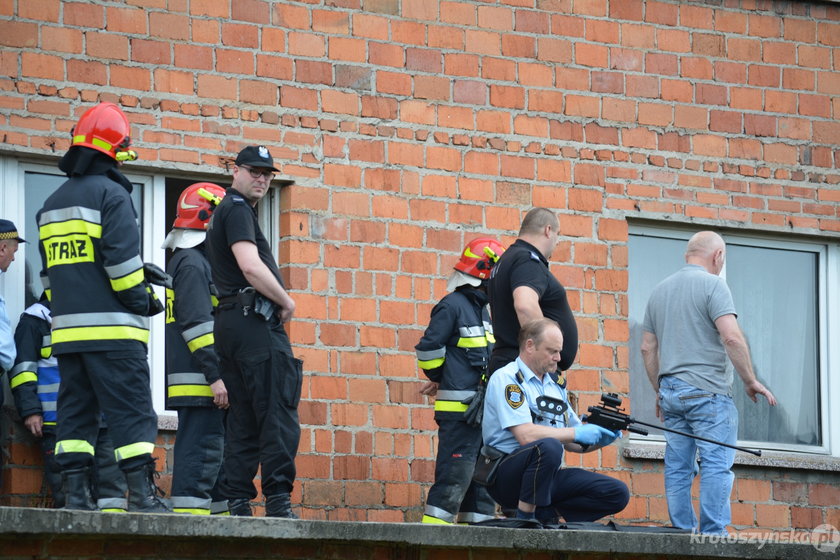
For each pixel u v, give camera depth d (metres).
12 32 23.52
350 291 25.23
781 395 28.66
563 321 22.06
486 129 26.55
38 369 22.45
